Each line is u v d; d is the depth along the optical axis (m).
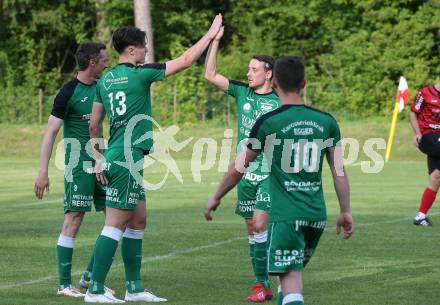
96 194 21.92
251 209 21.47
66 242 21.22
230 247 28.31
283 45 110.81
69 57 118.75
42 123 89.94
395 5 102.06
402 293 21.06
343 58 100.12
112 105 19.97
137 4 98.81
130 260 20.36
